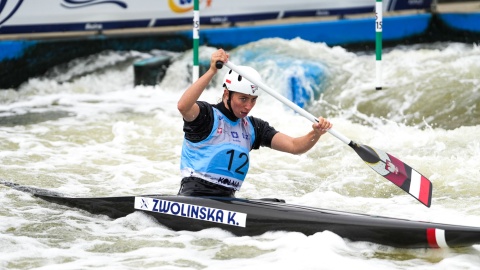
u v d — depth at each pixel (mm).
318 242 15758
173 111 31438
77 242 16453
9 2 34719
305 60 34906
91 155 25391
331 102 31891
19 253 15547
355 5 39719
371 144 26344
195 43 29766
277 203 17062
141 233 17078
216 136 16812
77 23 36094
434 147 25422
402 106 30250
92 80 36250
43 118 30500
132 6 36781
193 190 17297
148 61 35875
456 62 33438
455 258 15047
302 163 24609
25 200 19828
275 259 15070
